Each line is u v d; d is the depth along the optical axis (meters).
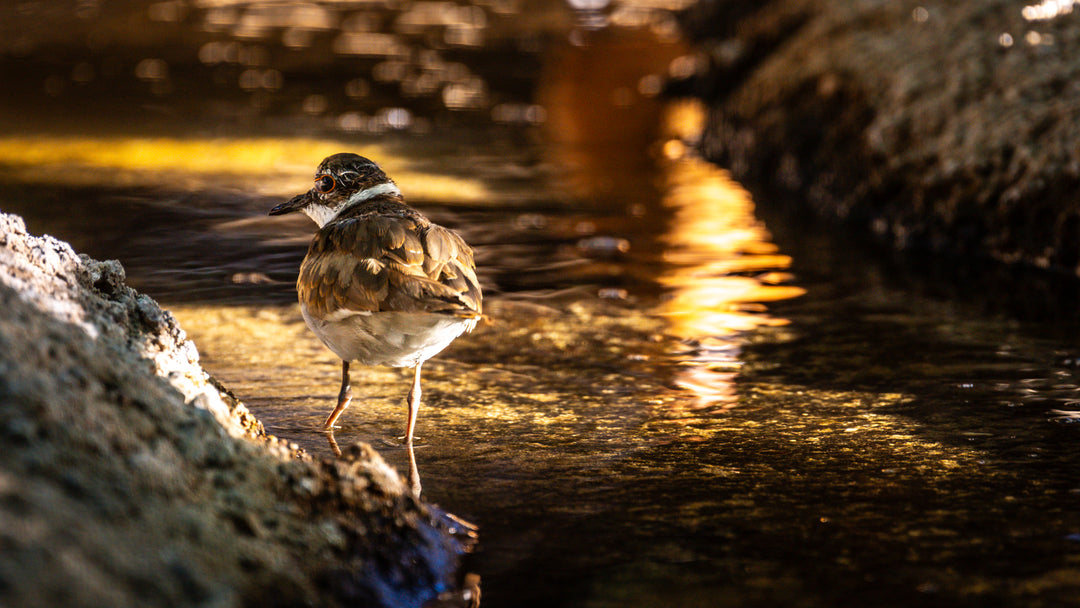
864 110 18.88
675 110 28.03
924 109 17.53
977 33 18.33
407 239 8.48
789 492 7.82
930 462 8.40
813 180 19.92
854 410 9.70
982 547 6.88
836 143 19.42
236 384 10.16
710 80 26.59
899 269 15.41
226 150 21.78
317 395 9.95
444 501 7.62
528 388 10.32
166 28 34.94
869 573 6.55
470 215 17.97
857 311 13.26
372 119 25.50
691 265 15.45
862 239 17.27
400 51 33.38
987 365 11.05
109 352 6.53
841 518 7.36
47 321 6.16
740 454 8.61
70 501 4.79
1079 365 11.01
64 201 17.50
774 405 9.87
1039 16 17.86
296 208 10.07
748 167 22.05
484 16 38.16
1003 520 7.29
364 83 29.28
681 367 11.05
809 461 8.44
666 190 20.42
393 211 9.48
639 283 14.48
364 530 6.42
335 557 6.06
